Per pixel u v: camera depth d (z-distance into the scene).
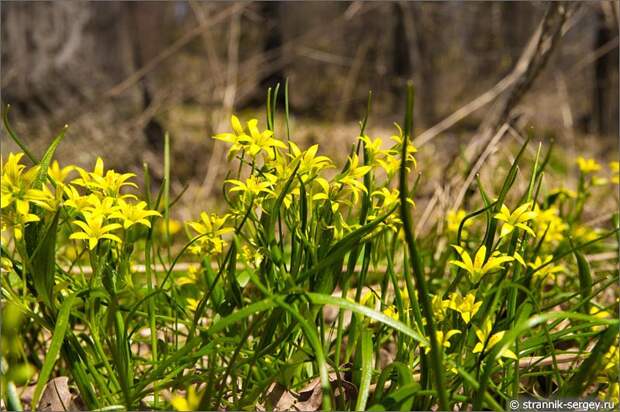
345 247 0.63
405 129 0.56
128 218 0.65
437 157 2.12
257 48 3.28
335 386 0.70
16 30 2.01
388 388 0.69
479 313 0.67
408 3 2.69
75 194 0.64
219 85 2.14
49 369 0.60
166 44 3.46
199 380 0.66
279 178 0.66
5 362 0.63
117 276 0.69
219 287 0.74
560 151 2.48
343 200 0.67
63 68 2.07
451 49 3.10
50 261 0.62
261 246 0.69
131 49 2.28
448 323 0.68
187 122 2.55
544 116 2.80
